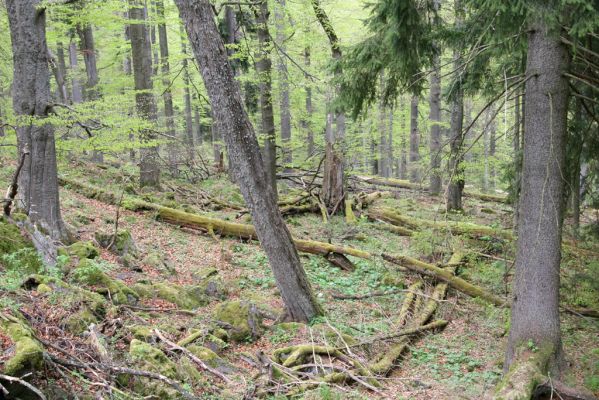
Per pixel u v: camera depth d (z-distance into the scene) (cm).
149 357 567
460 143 754
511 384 602
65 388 461
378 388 668
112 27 1465
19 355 433
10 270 655
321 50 1627
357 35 1938
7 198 749
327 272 1120
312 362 702
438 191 1952
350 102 845
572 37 625
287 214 1523
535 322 661
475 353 813
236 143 780
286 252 825
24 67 812
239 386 602
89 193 1331
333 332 787
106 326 627
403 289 1032
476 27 784
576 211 1011
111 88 1802
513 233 1047
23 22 802
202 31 739
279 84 1650
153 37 2703
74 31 1809
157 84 1655
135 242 1067
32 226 758
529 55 653
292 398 598
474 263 1140
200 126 2884
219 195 1653
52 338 539
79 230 991
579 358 767
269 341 751
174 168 1841
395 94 875
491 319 940
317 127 2605
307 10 1370
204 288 870
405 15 725
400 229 1469
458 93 966
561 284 870
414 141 2180
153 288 812
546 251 653
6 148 1434
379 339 797
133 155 1844
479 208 1881
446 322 923
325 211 1559
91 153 1836
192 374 586
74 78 2077
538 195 653
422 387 686
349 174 1841
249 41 1380
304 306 836
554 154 641
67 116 826
